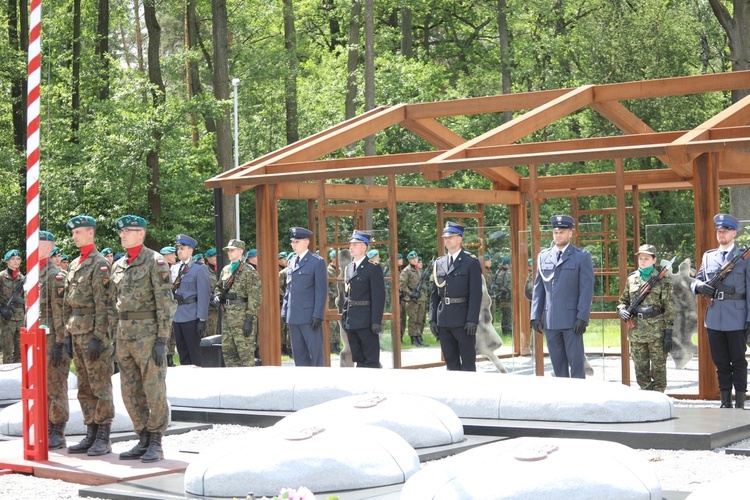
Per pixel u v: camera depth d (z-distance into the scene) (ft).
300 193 50.01
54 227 104.94
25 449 30.25
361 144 115.96
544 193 59.41
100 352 30.42
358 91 121.49
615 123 51.16
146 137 102.94
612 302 52.70
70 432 35.01
